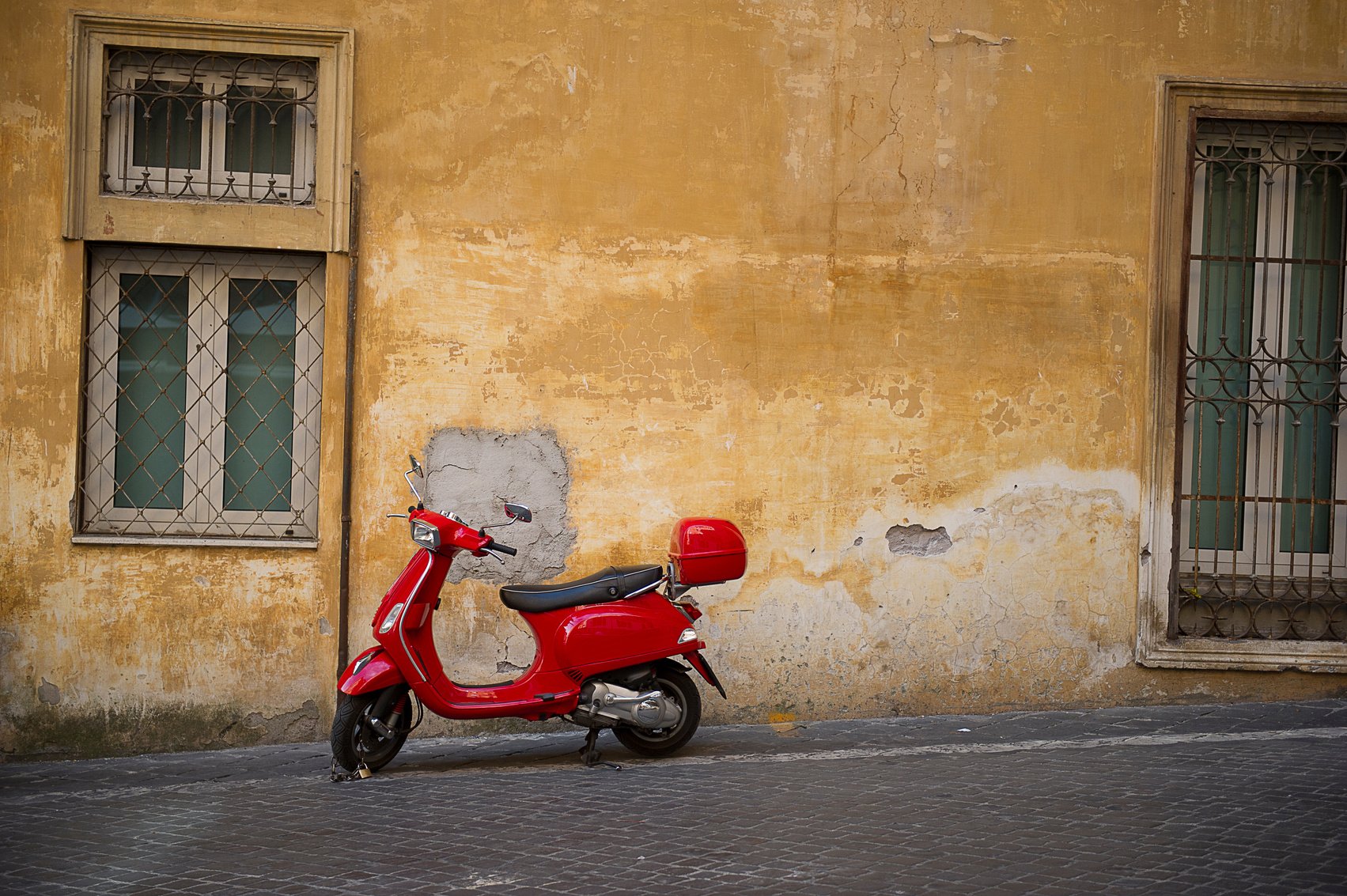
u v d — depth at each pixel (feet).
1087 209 23.66
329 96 22.43
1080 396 23.65
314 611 22.40
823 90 23.29
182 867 15.06
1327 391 24.38
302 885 14.30
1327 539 24.40
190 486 22.80
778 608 23.18
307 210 22.38
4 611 21.79
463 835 16.14
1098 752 20.25
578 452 22.85
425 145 22.54
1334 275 24.43
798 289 23.25
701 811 17.04
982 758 20.04
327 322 22.39
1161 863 14.53
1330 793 17.52
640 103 22.95
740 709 23.13
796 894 13.67
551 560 22.79
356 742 19.49
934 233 23.47
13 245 21.72
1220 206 24.36
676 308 23.02
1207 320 24.41
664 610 20.25
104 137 22.16
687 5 23.03
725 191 23.11
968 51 23.50
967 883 13.93
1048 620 23.59
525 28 22.72
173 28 22.02
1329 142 24.44
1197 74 23.76
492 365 22.70
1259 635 24.20
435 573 19.56
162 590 22.11
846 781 18.67
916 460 23.43
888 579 23.38
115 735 22.02
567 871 14.61
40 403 21.85
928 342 23.45
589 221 22.86
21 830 16.89
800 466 23.24
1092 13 23.63
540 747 21.50
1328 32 23.95
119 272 22.58
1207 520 24.40
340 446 22.39
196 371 22.79
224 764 20.95
